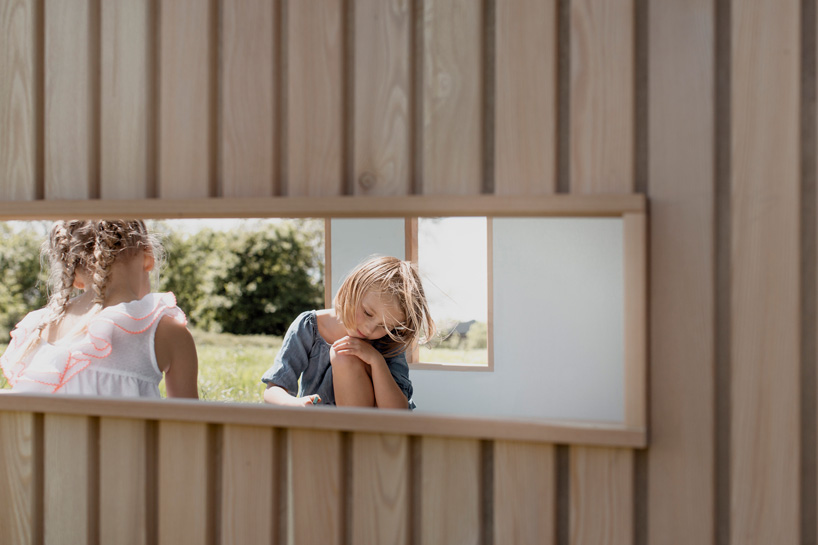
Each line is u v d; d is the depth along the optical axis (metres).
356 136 1.43
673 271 1.31
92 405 1.49
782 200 1.28
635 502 1.35
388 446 1.41
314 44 1.44
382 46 1.42
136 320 1.70
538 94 1.36
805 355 1.29
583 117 1.35
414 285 2.21
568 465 1.38
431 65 1.41
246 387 6.22
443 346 7.61
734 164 1.30
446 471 1.40
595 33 1.34
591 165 1.35
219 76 1.50
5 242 9.37
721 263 1.32
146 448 1.51
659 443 1.32
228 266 9.69
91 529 1.54
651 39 1.33
